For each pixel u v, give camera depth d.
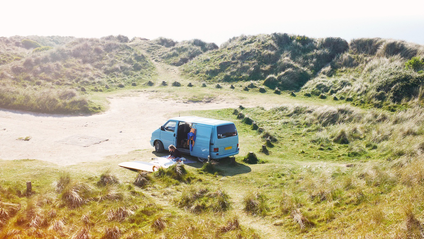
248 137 17.42
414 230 4.26
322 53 41.38
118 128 19.23
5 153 12.76
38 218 5.65
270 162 12.44
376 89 26.78
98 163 11.52
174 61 48.75
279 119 21.31
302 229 5.66
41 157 12.41
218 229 5.77
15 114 21.52
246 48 46.03
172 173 9.29
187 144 12.66
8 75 32.78
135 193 7.55
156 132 13.67
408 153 10.60
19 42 61.12
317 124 18.84
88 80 36.66
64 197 6.73
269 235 5.68
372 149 13.53
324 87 32.81
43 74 35.44
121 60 45.50
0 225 5.35
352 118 18.42
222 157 11.85
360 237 4.57
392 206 5.45
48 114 22.53
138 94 31.88
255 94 32.94
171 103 28.03
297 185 8.55
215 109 25.27
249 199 7.17
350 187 7.35
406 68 28.05
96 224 5.87
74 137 16.34
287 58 41.28
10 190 6.80
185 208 7.01
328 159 12.95
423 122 14.89
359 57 37.94
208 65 44.00
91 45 48.12
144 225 5.96
